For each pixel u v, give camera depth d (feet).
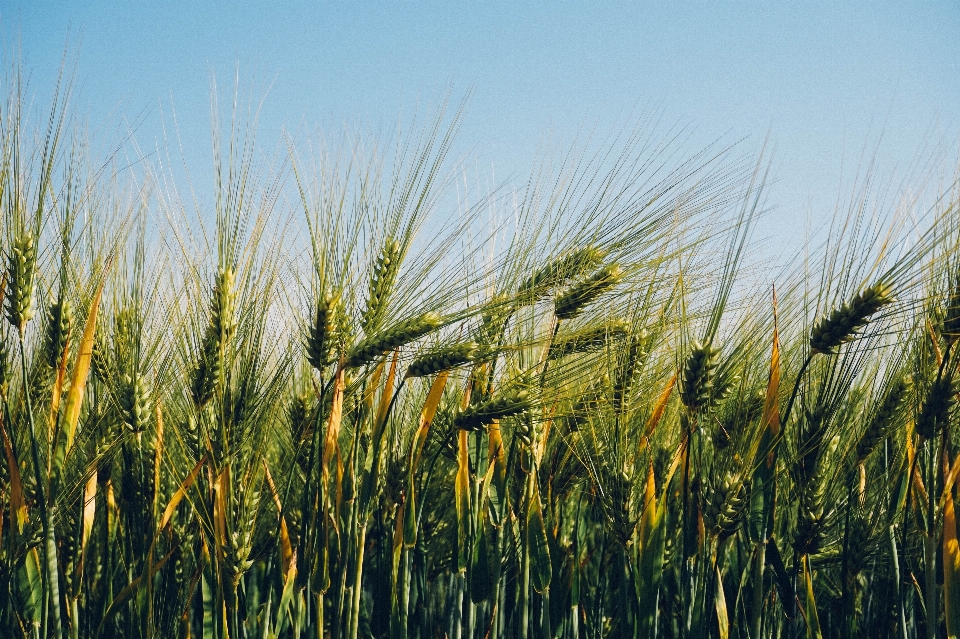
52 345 3.01
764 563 3.10
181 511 3.21
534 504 3.27
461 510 3.30
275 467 3.42
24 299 2.89
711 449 3.29
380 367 3.16
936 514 3.11
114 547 3.20
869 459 3.39
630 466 3.19
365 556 3.59
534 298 3.15
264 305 3.03
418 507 3.25
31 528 2.97
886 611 3.47
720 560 3.26
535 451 3.28
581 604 3.54
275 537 3.24
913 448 3.17
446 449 3.39
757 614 3.08
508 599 3.49
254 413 3.04
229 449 2.99
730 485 3.04
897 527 3.34
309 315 3.03
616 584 3.58
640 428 3.29
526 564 3.27
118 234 3.16
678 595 3.29
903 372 3.13
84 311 3.07
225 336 2.97
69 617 3.06
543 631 3.29
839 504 3.32
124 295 3.16
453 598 3.42
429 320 3.01
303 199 3.06
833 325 2.93
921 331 3.14
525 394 3.10
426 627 3.39
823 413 3.09
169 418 3.12
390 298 3.08
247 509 3.02
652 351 3.19
